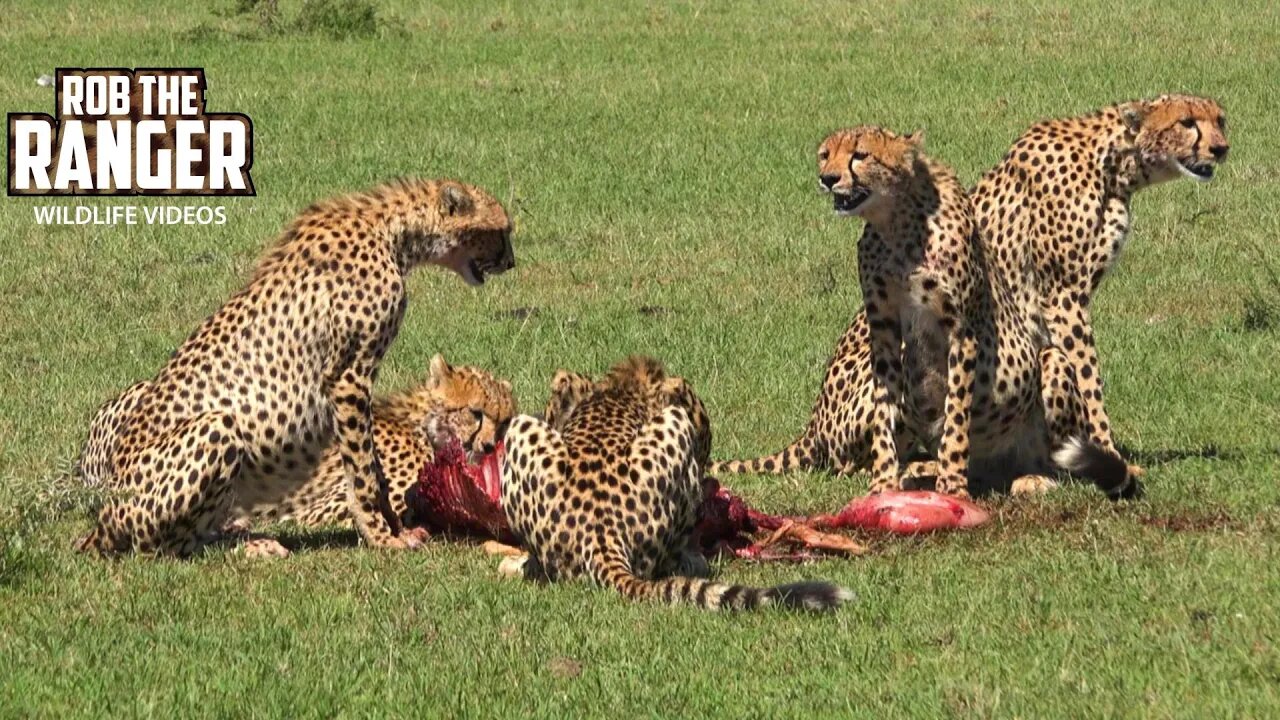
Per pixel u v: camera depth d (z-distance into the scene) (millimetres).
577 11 38125
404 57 34000
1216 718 8359
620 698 8773
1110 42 33844
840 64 32969
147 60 33156
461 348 17547
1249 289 19484
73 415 15359
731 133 28297
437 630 9891
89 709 8734
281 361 12008
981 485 13547
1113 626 9711
